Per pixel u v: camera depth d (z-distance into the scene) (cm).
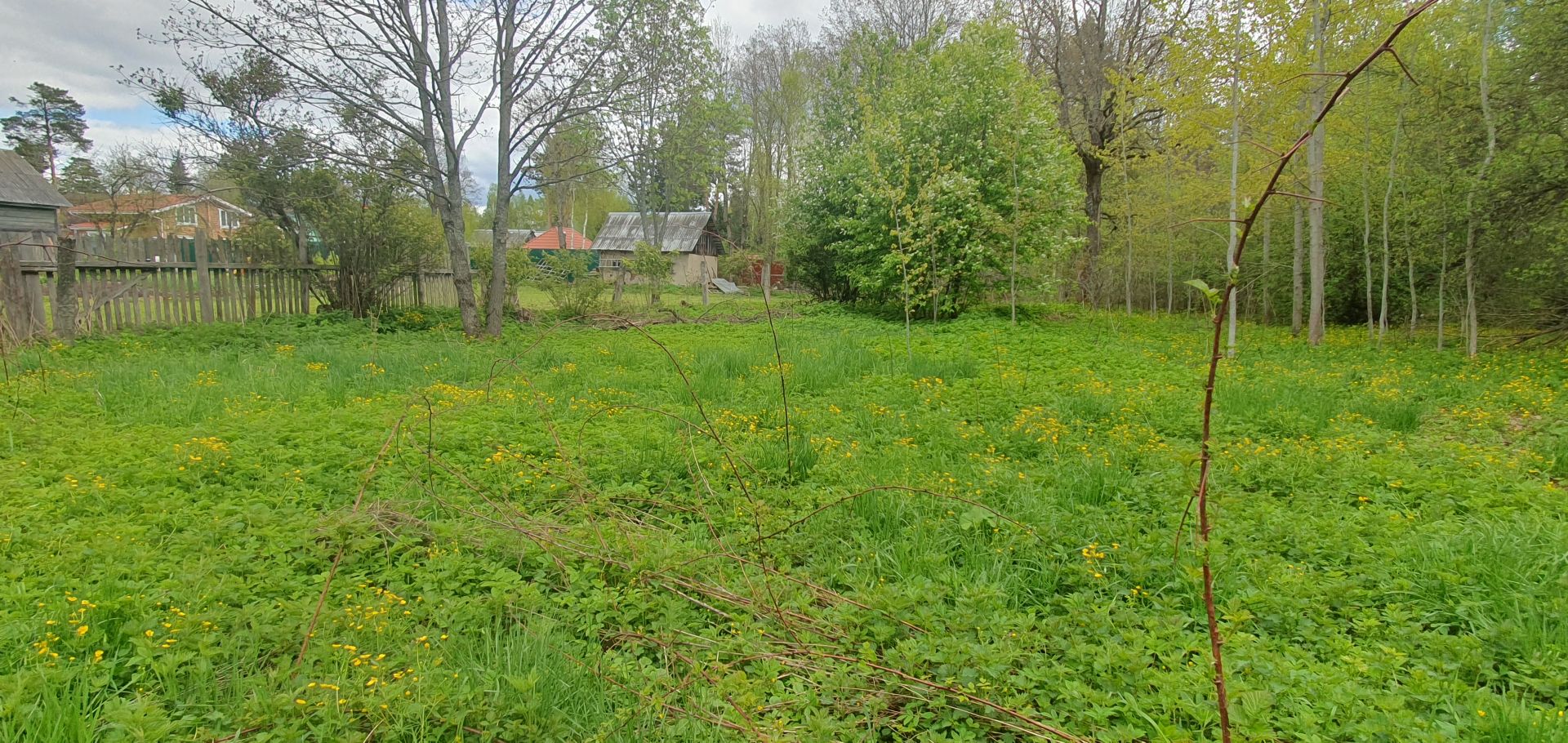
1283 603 354
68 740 254
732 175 3781
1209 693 281
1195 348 1364
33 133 3275
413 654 308
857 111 2320
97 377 845
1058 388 957
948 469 573
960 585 391
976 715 284
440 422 677
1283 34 1227
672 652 328
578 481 510
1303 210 1659
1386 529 444
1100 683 300
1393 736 255
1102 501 523
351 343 1308
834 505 479
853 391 930
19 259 1190
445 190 1495
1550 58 1080
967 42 1961
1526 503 489
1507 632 325
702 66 1634
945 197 1742
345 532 423
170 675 288
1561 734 257
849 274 2089
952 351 1332
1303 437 673
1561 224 1109
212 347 1205
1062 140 1930
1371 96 1399
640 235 4344
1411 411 764
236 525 438
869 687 299
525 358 1123
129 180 1493
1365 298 1942
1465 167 1215
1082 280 2414
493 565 404
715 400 867
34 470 530
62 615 321
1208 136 1384
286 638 319
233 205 1898
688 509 508
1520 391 862
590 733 277
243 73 1371
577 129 1576
